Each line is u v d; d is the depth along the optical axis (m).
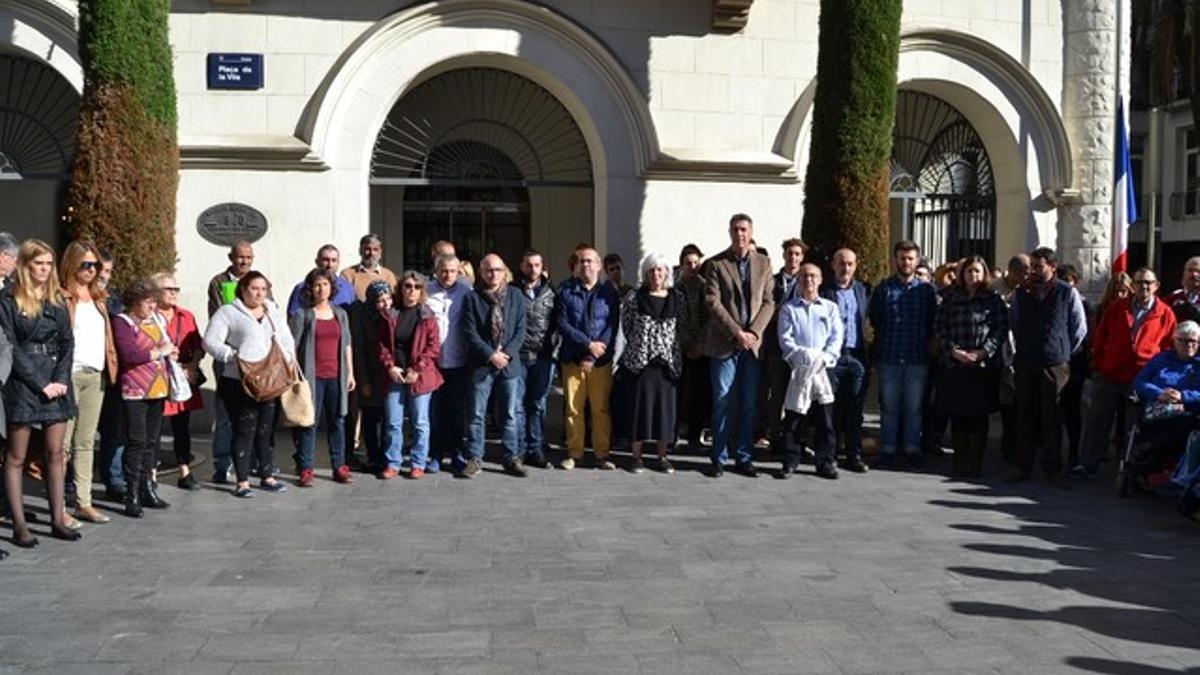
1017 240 13.20
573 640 5.21
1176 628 5.45
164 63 9.52
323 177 11.41
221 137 11.26
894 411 9.98
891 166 13.40
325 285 8.96
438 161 12.61
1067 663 4.94
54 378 7.00
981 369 9.33
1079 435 10.05
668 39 12.01
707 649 5.09
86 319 7.58
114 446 8.27
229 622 5.46
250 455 8.89
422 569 6.42
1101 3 12.95
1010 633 5.35
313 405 8.78
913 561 6.66
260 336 8.35
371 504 8.19
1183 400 8.43
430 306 9.43
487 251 13.41
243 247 9.19
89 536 7.21
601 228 12.02
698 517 7.80
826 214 10.80
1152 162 21.94
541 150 12.79
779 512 7.99
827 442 9.39
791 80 12.31
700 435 10.78
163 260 9.50
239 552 6.81
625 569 6.44
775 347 10.02
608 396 9.66
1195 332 8.50
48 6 10.88
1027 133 13.02
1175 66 21.97
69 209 9.29
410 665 4.88
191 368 8.86
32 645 5.11
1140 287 9.38
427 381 9.19
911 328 9.86
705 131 12.13
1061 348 9.23
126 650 5.05
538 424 9.71
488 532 7.32
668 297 9.45
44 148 11.92
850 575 6.34
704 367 10.46
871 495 8.66
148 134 9.35
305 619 5.51
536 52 11.71
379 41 11.42
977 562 6.66
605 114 11.87
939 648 5.12
